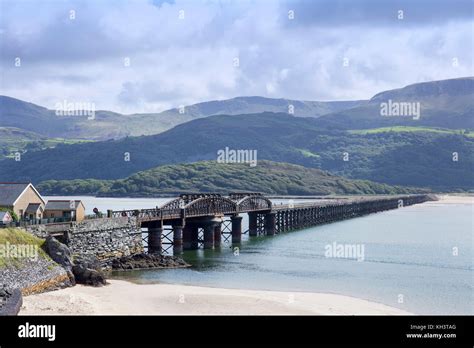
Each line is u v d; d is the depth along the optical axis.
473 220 192.75
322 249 113.56
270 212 143.88
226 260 98.06
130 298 66.94
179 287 74.06
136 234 93.19
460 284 79.19
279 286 76.69
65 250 73.62
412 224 177.00
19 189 87.88
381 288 76.12
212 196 115.88
